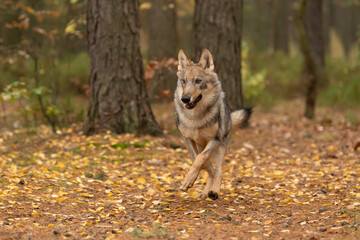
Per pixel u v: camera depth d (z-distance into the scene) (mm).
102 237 6328
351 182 9750
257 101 22609
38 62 19484
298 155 13031
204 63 8477
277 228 6773
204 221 7234
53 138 13258
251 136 15320
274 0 30609
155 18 23172
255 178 10594
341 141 14609
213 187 8625
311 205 8195
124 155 11664
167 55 23328
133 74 13141
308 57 19219
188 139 8820
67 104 17531
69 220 7188
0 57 17359
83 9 18656
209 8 15227
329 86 26703
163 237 6336
